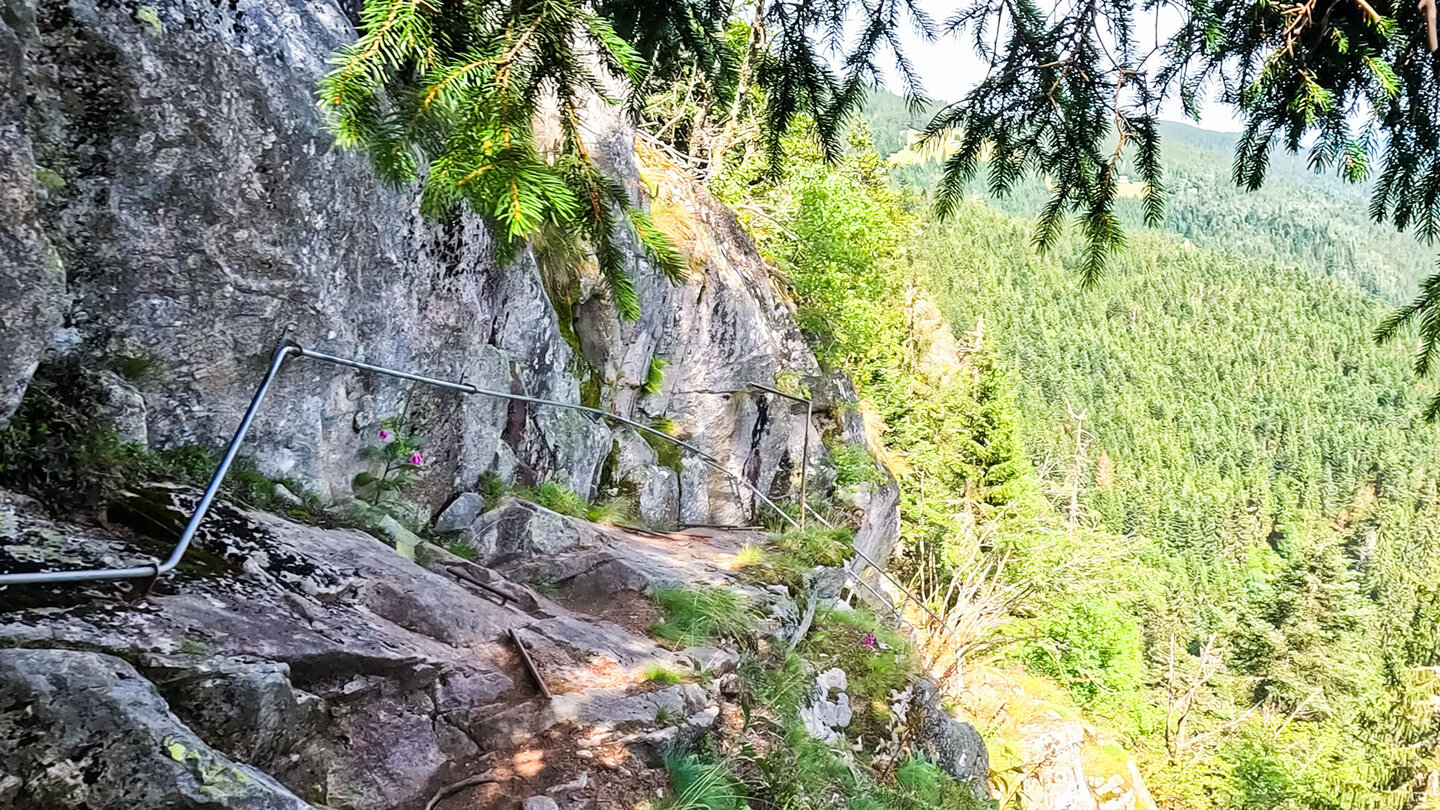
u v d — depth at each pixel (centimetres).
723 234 1023
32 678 175
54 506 283
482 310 547
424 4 196
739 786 330
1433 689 1950
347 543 363
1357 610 2792
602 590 497
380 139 213
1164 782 1844
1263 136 300
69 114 320
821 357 1218
